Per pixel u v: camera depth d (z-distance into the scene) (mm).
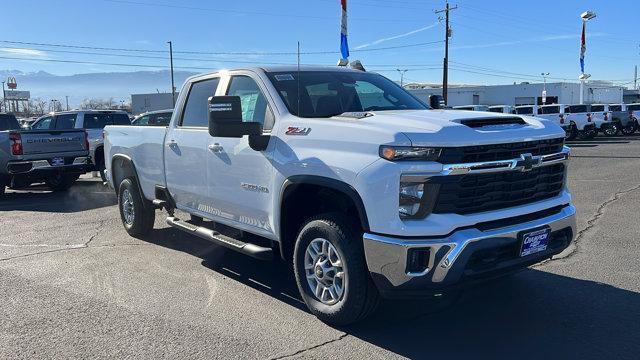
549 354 3846
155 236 7555
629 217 8227
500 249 3947
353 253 4074
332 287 4352
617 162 16641
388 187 3754
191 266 6105
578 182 12227
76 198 11641
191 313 4707
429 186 3701
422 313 4625
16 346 4113
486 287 5195
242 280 5598
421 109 5297
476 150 3807
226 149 5207
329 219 4246
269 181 4707
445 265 3705
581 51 37688
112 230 8047
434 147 3691
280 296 5113
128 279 5660
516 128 4168
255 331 4316
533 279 5398
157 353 3959
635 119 32406
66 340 4203
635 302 4777
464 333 4219
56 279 5695
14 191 13211
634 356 3793
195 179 5766
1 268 6125
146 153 6758
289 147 4504
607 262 5926
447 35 39625
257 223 5000
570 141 28953
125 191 7469
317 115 4805
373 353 3908
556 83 69500
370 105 5211
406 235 3715
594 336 4117
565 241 4500
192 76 6160
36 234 7887
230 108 4512
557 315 4523
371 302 4152
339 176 4039
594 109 33000
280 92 4926
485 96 74938
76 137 12234
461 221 3758
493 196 3959
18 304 4977
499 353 3881
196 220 6285
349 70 5723
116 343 4133
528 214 4152
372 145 3893
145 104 83750
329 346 4031
